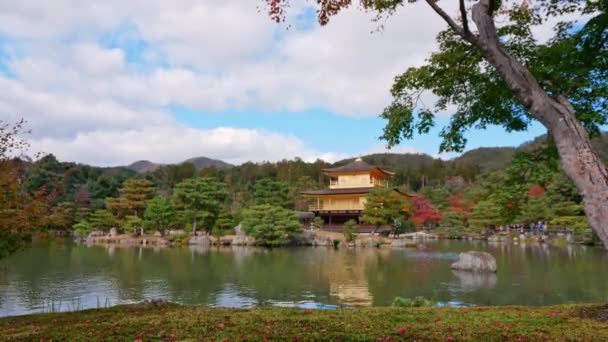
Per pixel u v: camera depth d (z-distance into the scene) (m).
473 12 6.64
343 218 61.81
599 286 19.83
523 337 6.71
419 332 7.02
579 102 8.46
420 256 34.34
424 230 67.12
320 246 46.47
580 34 8.62
